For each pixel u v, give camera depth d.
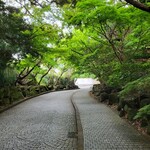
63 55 18.95
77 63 19.23
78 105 15.34
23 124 9.83
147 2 6.81
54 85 36.41
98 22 8.87
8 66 14.56
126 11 8.66
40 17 14.93
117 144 6.28
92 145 6.26
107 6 8.02
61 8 13.55
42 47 15.80
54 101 19.50
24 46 12.67
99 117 10.45
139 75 8.57
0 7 11.88
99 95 18.59
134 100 9.30
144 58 9.85
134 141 6.53
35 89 25.92
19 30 12.67
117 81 9.82
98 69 14.91
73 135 7.97
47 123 10.02
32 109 14.52
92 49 16.09
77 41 16.59
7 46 10.96
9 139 7.49
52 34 15.84
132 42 10.02
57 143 7.03
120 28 10.64
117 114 11.11
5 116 11.91
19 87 20.69
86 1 8.30
